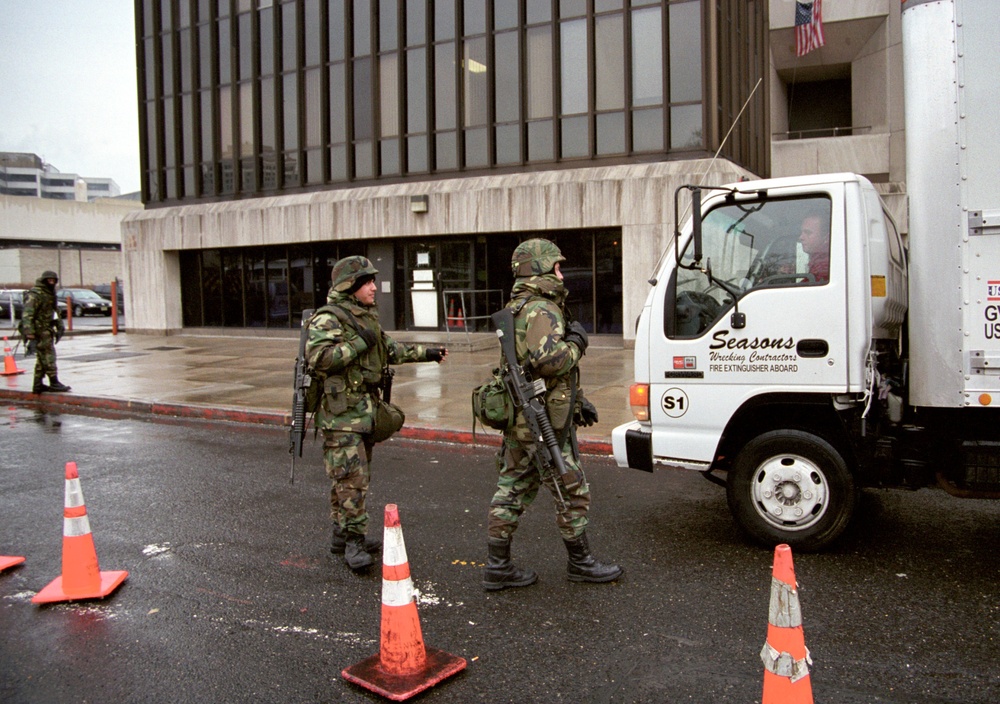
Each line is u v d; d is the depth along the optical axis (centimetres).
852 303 478
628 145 1766
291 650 396
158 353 1877
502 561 464
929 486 495
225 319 2369
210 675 371
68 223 6800
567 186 1753
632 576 481
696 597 446
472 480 745
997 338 456
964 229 460
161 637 414
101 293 4703
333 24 2131
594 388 1171
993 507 609
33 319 1276
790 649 277
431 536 572
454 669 365
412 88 2023
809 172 2744
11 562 525
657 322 526
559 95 1838
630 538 554
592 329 1788
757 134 2178
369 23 2072
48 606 458
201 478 762
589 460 815
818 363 485
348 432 495
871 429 494
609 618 422
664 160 1738
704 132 1702
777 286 495
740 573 481
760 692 343
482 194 1852
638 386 535
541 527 585
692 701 337
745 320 500
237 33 2281
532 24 1862
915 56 471
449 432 927
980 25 455
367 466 507
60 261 5891
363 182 2105
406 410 1055
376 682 355
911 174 475
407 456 855
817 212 488
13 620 440
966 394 462
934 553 507
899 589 450
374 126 2075
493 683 357
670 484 712
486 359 1578
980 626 403
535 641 398
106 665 384
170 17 2391
